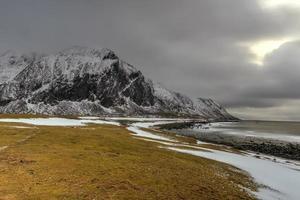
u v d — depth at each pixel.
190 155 65.19
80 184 33.81
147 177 39.53
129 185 35.06
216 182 42.47
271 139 159.38
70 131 90.81
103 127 130.25
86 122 160.50
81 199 29.53
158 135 116.38
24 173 36.69
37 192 30.47
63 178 35.53
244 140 147.75
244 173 53.16
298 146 125.06
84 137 77.12
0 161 42.19
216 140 139.25
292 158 91.94
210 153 74.56
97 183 34.59
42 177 35.47
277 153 101.56
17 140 64.94
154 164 48.47
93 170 40.09
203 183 40.62
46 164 41.66
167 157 57.25
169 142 90.44
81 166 41.81
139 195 32.25
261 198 38.94
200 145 92.62
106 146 65.06
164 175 41.72
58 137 73.88
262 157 83.88
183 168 48.25
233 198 36.56
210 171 49.22
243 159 71.06
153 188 35.16
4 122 112.38
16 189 30.91
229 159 68.00
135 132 119.25
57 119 164.12
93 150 57.44
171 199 32.53
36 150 52.66
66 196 29.92
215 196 36.03
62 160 44.84
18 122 120.31
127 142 75.88
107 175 38.22
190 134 169.88
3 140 63.97
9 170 37.69
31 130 85.31
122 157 51.91
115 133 100.88
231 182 44.31
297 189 46.59
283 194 42.72
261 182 48.22
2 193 29.52
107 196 30.84
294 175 57.06
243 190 40.97
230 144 120.31
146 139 91.81
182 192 35.28
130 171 41.53
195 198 34.06
